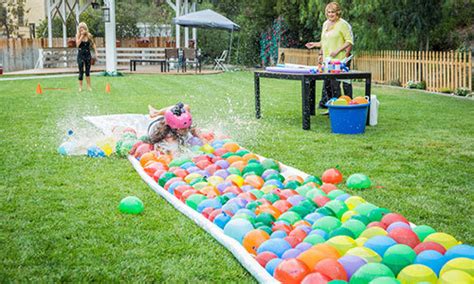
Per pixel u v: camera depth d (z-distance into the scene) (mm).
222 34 30094
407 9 16812
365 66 18438
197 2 28266
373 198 4965
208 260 3607
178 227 4199
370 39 17688
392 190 5230
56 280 3326
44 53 25000
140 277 3369
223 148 6449
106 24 21125
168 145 6527
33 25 30906
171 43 30344
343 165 6219
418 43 18047
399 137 7887
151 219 4383
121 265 3533
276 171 5434
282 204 4258
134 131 7422
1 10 33500
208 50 30344
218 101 12562
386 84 17172
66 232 4090
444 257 3115
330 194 4637
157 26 36438
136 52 29000
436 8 16703
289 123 9258
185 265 3533
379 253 3252
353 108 8016
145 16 36469
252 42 28906
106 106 11453
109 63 21344
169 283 3297
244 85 17062
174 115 6539
